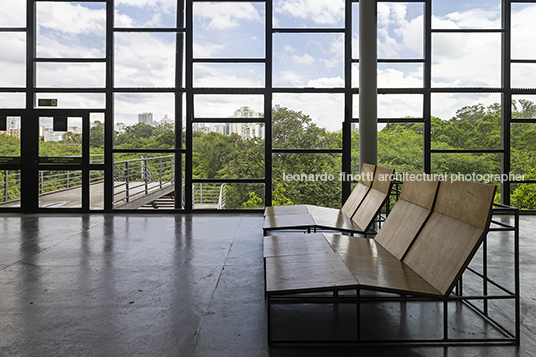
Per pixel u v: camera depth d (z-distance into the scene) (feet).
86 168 26.63
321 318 9.28
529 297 10.67
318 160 26.86
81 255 15.10
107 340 8.11
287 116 26.84
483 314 9.44
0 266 13.58
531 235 19.19
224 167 26.86
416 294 7.61
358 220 14.78
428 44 26.63
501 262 14.28
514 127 26.96
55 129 26.63
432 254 8.71
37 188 26.71
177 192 27.25
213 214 25.95
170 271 12.98
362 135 23.49
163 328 8.68
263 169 26.86
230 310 9.71
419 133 27.02
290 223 14.14
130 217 24.61
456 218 8.62
